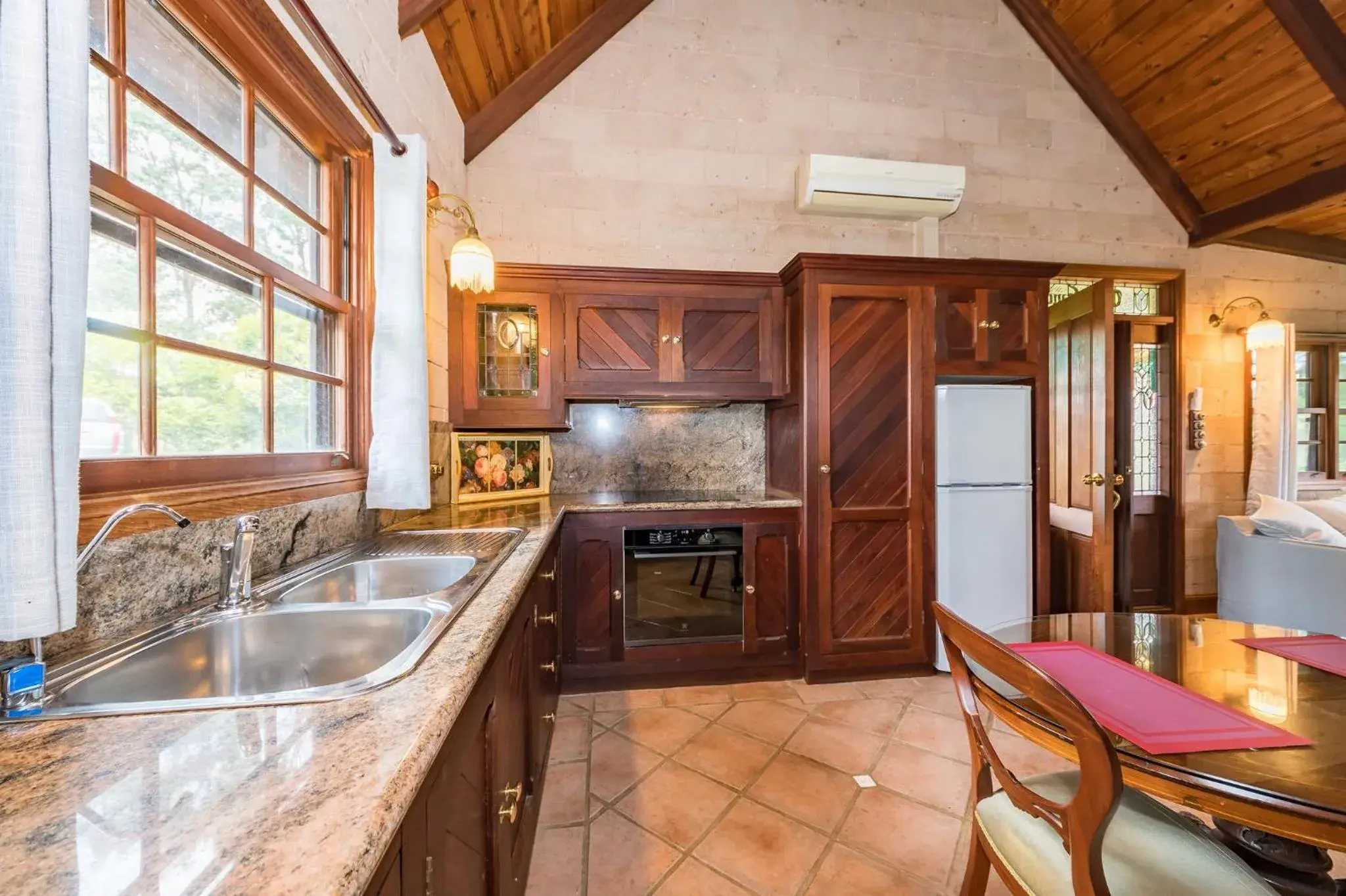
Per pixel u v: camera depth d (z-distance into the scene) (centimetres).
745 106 299
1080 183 334
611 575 243
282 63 125
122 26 92
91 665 75
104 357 91
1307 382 389
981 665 89
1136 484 353
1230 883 84
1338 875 135
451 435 240
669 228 294
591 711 222
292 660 100
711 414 302
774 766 184
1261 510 291
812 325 245
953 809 162
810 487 246
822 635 248
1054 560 331
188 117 109
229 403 120
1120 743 91
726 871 139
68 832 41
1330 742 90
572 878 137
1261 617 279
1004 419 255
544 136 285
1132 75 314
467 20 225
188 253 108
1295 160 301
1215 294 352
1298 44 259
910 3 312
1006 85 324
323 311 159
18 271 54
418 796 60
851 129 308
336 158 160
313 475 141
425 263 167
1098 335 289
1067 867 90
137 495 88
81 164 61
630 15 287
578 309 253
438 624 88
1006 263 252
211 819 42
